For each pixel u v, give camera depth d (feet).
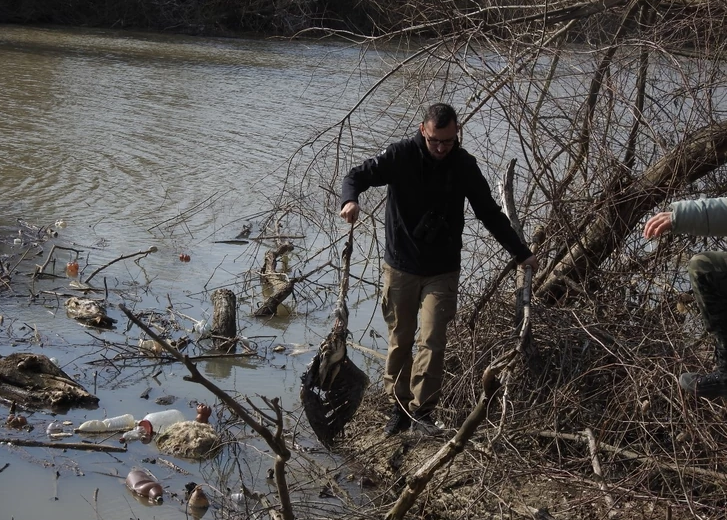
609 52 20.31
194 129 51.72
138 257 30.66
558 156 20.74
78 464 17.61
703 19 19.56
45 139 47.01
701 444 15.62
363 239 32.96
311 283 28.68
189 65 82.33
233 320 25.04
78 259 29.96
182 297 27.48
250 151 46.65
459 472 15.90
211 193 38.68
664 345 18.01
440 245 16.66
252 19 105.91
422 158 16.11
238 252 32.19
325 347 15.94
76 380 21.38
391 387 17.97
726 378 12.93
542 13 21.03
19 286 27.12
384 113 25.00
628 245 20.24
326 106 60.08
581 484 15.26
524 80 19.89
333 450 18.56
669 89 20.58
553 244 20.74
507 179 18.71
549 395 17.52
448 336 20.02
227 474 17.69
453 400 18.65
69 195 37.37
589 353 18.19
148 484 16.66
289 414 20.18
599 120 20.57
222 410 20.01
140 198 37.63
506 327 19.24
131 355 22.95
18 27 107.55
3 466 17.25
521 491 15.88
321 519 15.07
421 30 22.27
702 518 13.52
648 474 14.89
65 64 77.25
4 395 20.35
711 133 18.74
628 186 19.53
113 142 47.39
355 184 16.16
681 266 20.49
